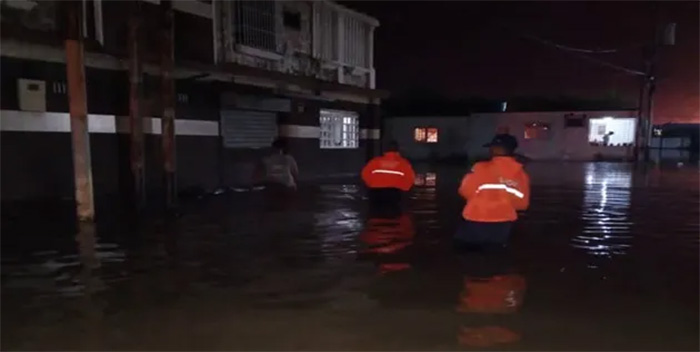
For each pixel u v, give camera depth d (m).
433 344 4.04
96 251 6.97
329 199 12.16
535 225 9.16
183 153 12.48
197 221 9.20
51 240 7.57
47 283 5.59
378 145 20.78
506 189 6.60
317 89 15.95
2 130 9.00
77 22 8.32
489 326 4.42
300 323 4.48
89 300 5.06
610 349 3.97
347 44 18.59
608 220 9.70
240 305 4.93
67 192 9.91
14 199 9.16
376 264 6.41
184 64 11.30
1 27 8.50
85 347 4.00
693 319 4.60
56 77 9.69
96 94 10.48
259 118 14.87
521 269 6.20
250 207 10.87
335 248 7.21
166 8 10.08
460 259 6.64
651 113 29.73
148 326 4.40
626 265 6.43
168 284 5.57
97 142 10.51
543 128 31.48
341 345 4.02
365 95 18.81
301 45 16.23
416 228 8.72
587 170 22.92
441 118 32.62
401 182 11.03
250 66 13.75
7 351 3.92
